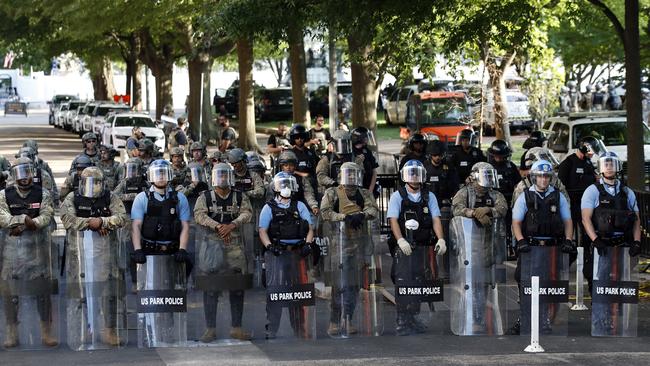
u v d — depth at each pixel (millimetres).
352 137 14539
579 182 14539
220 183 10695
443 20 19047
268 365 9562
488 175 11094
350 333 11188
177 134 24297
